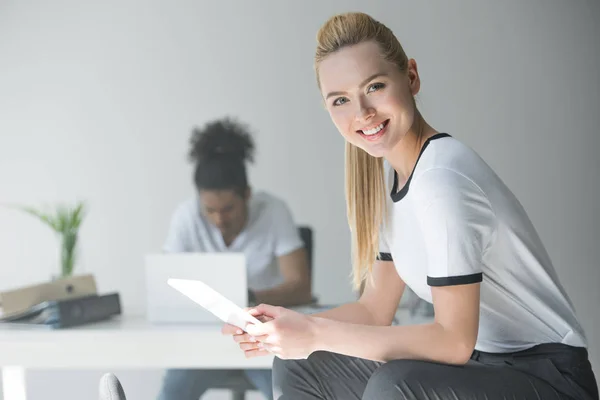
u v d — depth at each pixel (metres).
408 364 1.38
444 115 4.51
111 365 2.00
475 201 1.36
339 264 4.49
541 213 4.49
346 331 1.44
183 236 3.48
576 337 1.45
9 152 4.52
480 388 1.36
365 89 1.42
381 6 4.50
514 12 4.48
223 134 3.44
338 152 4.49
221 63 4.51
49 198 4.50
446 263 1.35
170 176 4.50
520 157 4.49
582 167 4.47
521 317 1.46
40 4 4.51
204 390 2.82
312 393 1.62
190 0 4.51
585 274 4.46
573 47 4.47
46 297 2.26
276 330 1.45
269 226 3.43
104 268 4.49
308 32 4.49
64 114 4.51
